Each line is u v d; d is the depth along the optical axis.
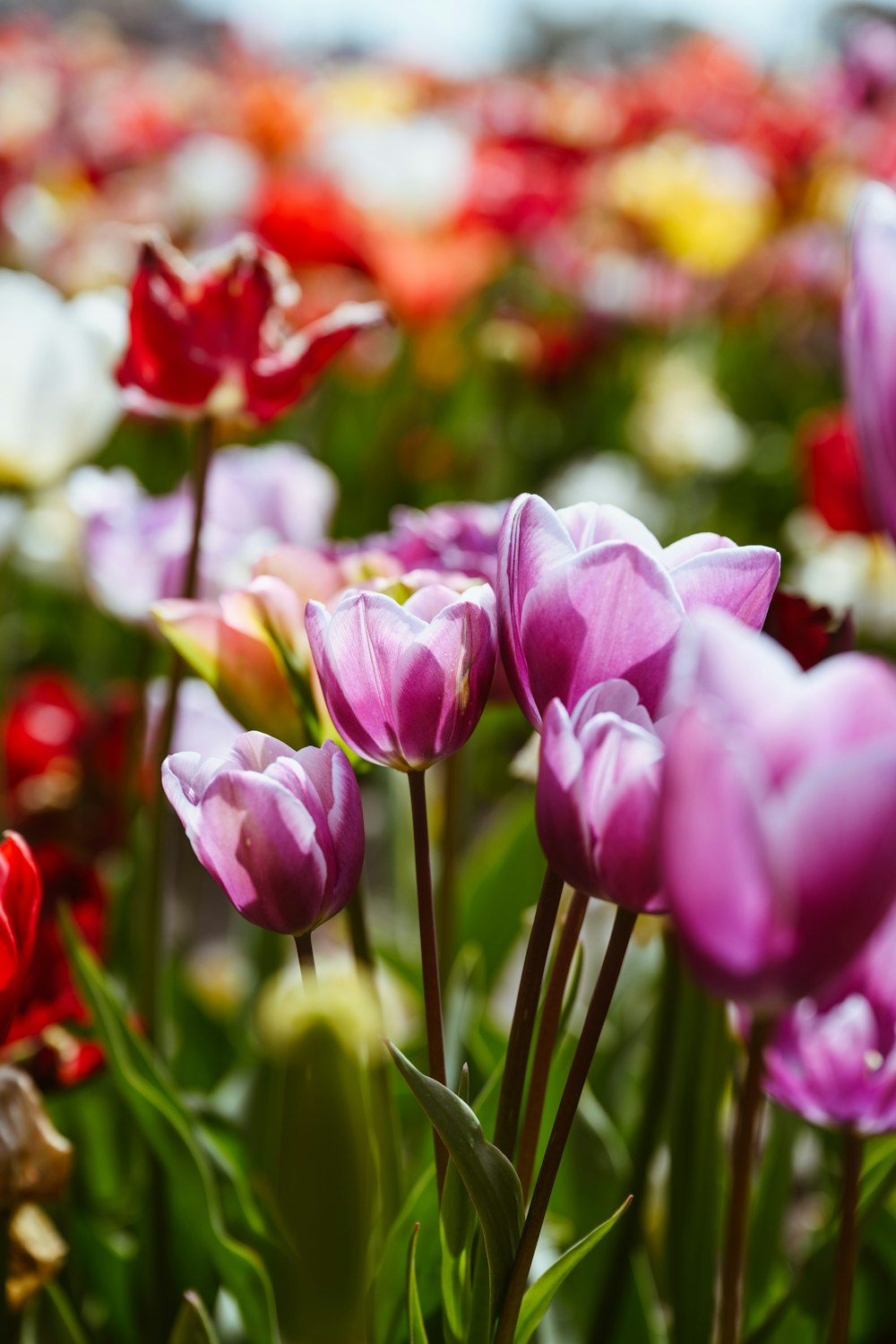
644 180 3.98
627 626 0.80
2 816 1.67
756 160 4.35
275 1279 1.12
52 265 3.61
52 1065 1.09
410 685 0.85
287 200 3.12
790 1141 1.16
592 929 1.53
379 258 3.20
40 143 4.50
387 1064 1.03
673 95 4.86
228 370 1.12
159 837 1.21
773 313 4.56
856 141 4.34
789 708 0.70
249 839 0.83
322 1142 0.77
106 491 1.52
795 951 0.71
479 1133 0.83
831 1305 1.05
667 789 0.71
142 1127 1.08
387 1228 1.04
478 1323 0.90
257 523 1.53
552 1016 0.87
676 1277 1.09
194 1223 1.10
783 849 0.70
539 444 3.99
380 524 3.53
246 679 0.99
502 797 2.79
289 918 0.84
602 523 0.85
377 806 2.97
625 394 4.02
